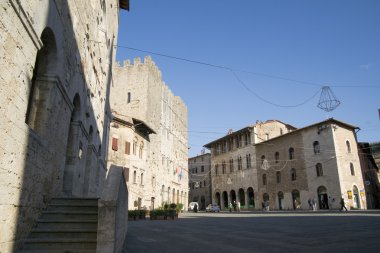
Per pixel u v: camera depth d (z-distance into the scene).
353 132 46.56
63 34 10.68
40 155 9.11
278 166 51.59
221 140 66.19
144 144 43.38
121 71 50.19
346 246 9.00
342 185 41.75
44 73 10.01
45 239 8.08
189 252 8.48
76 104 14.21
